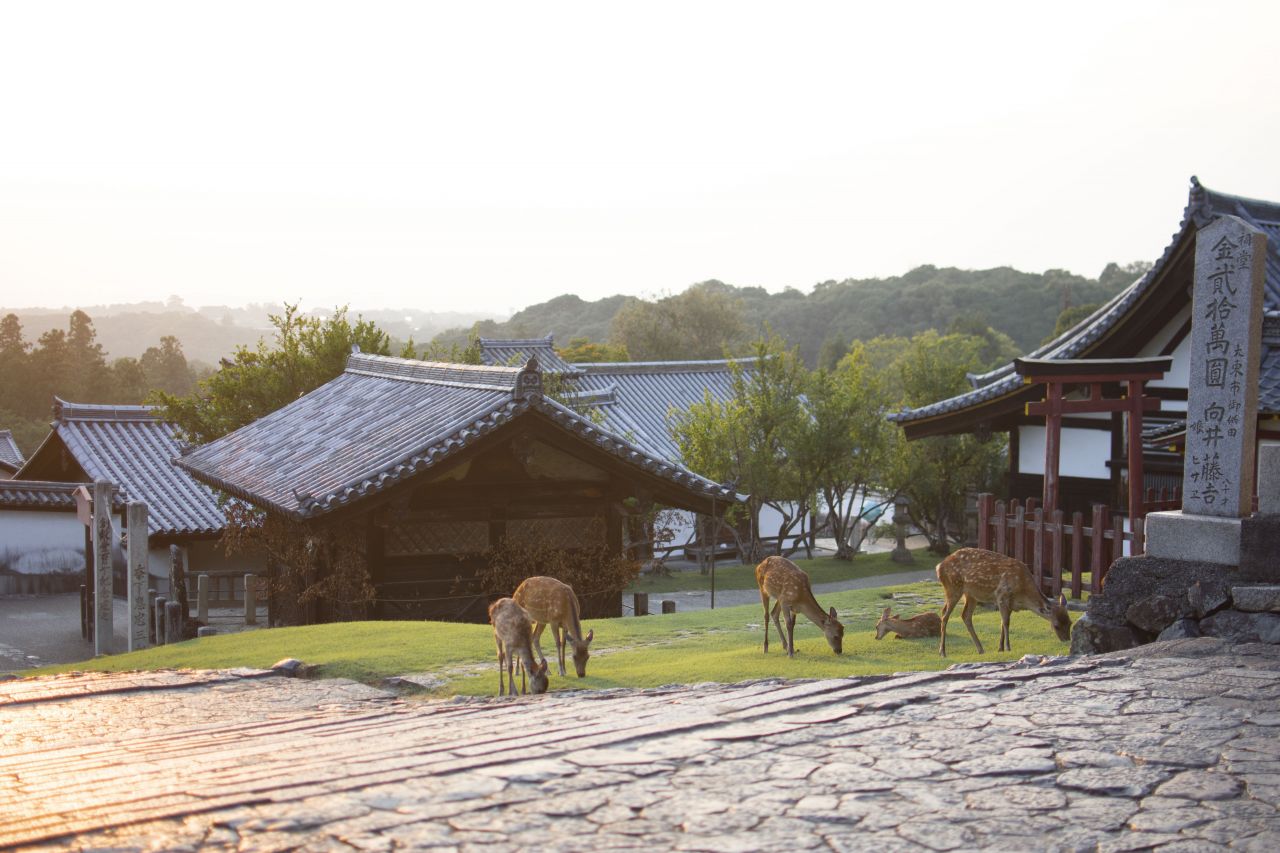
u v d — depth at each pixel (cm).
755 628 1273
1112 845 389
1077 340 2117
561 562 1847
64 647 2220
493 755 513
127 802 455
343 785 464
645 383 4431
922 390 3500
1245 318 834
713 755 504
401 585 1755
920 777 466
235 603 2680
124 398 8494
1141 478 1518
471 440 1681
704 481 1877
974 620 1158
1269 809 423
